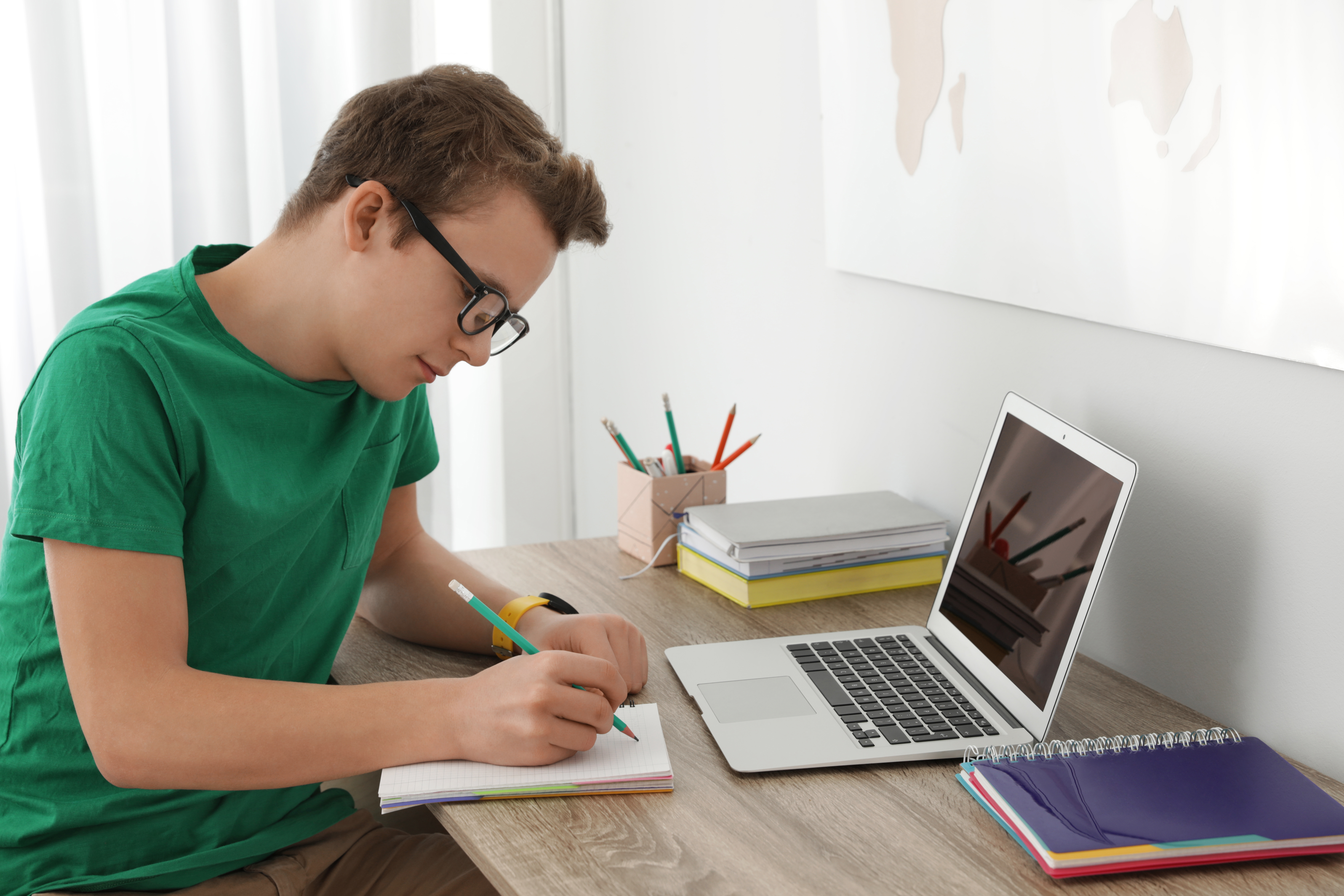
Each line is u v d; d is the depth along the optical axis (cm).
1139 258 97
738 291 165
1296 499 86
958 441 124
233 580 90
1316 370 83
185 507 86
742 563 118
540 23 213
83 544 77
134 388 81
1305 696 87
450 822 76
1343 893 68
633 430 203
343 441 96
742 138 159
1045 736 85
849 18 131
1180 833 70
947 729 88
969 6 113
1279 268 84
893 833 75
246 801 94
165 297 88
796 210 149
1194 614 96
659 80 180
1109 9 97
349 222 83
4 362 178
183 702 77
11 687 86
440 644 110
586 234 89
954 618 104
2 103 174
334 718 80
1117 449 100
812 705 93
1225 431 91
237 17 184
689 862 71
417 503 175
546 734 80
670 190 180
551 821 76
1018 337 114
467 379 223
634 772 80
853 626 112
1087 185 101
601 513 219
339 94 197
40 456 78
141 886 86
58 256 178
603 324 208
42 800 87
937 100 119
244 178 189
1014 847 73
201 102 186
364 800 123
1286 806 74
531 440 229
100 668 77
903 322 131
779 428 159
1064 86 102
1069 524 90
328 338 89
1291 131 82
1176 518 97
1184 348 94
